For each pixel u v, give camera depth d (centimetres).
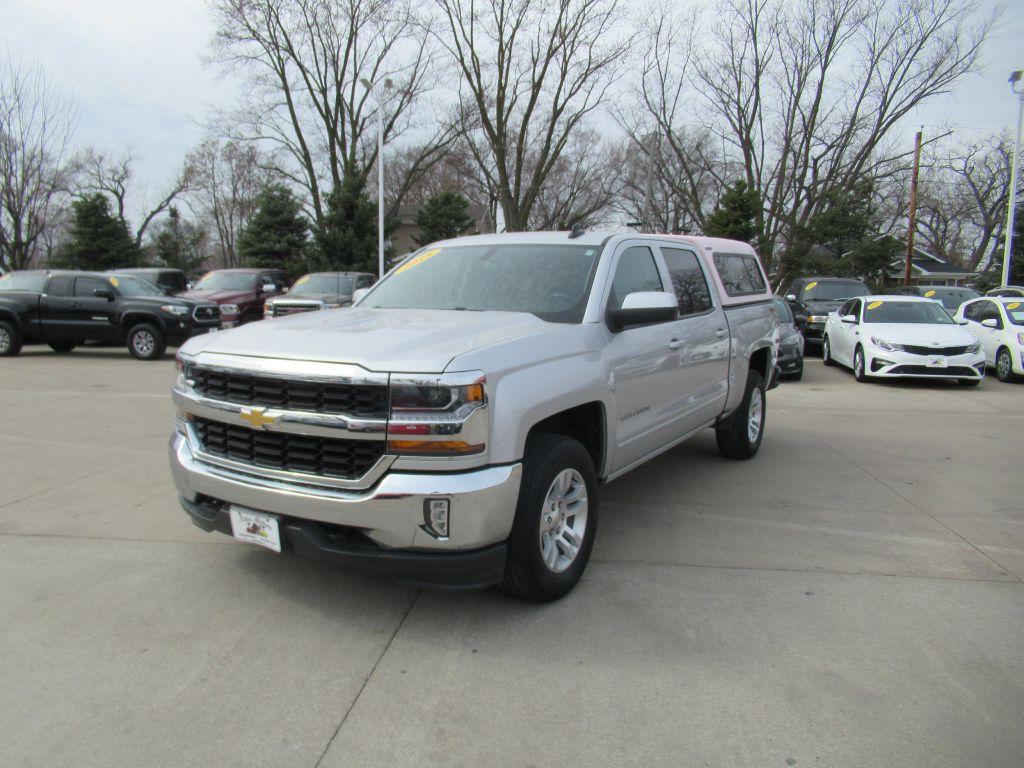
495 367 311
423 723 260
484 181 4325
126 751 243
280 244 3556
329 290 1694
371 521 299
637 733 255
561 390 342
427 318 377
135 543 428
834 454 685
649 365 436
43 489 536
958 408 962
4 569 390
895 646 318
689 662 304
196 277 5131
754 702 274
